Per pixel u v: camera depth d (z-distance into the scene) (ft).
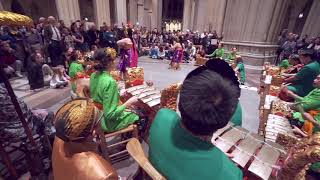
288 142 5.46
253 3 25.23
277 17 25.44
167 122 2.53
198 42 41.78
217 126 2.02
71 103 2.71
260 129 9.08
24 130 5.77
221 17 38.60
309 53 11.07
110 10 51.90
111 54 6.50
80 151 2.62
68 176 2.52
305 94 11.10
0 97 5.27
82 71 11.43
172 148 2.32
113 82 6.56
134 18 63.31
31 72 14.85
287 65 17.25
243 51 27.25
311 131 7.12
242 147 4.06
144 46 43.42
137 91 9.41
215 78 1.98
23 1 42.24
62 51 20.22
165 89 4.11
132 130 7.37
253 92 17.39
